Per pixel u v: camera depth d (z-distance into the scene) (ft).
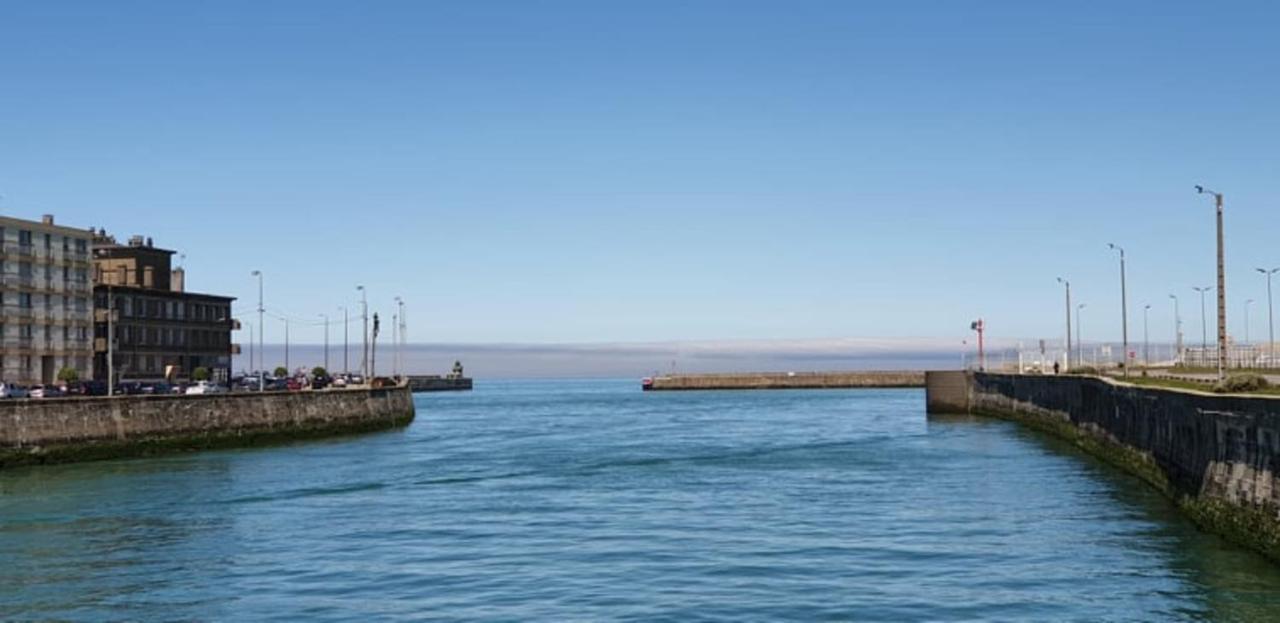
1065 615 115.44
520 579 135.03
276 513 191.42
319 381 539.29
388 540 163.53
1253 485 135.85
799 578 134.31
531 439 371.97
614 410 629.10
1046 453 289.94
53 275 444.96
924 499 202.39
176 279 546.26
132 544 161.68
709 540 160.97
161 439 304.09
